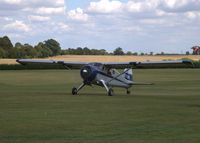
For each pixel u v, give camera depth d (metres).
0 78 78.31
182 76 91.12
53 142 15.57
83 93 42.00
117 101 31.91
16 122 20.30
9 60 143.25
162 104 29.64
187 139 16.19
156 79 77.75
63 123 20.03
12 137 16.50
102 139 16.14
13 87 53.06
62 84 61.28
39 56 190.50
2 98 34.56
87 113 23.92
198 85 59.38
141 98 35.28
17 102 30.73
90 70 38.66
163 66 38.44
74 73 104.00
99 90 47.59
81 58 165.62
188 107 27.56
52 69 132.12
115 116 22.66
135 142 15.62
